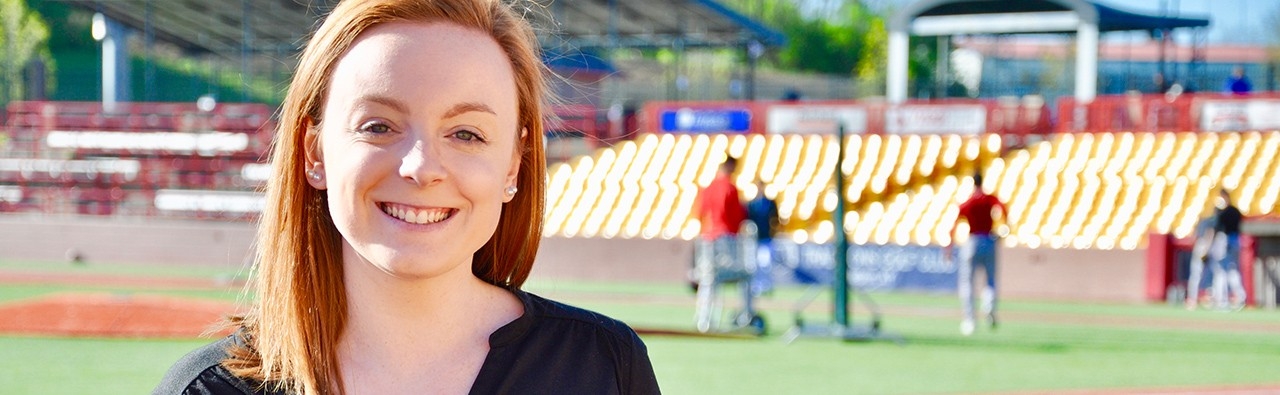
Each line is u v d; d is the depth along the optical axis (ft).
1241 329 49.85
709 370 35.83
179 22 105.81
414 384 6.81
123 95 103.24
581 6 96.02
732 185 45.60
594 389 6.88
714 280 45.37
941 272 68.90
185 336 40.68
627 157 82.38
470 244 6.58
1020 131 77.71
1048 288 68.95
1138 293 66.69
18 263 82.33
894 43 98.48
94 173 90.33
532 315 6.97
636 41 106.63
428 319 6.84
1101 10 95.30
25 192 90.68
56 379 32.45
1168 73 139.13
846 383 33.63
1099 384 33.91
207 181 89.56
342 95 6.51
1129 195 71.92
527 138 7.33
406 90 6.38
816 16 232.32
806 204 76.13
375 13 6.54
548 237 77.30
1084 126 77.15
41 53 150.30
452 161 6.44
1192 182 71.82
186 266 82.12
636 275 75.51
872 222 73.97
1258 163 72.23
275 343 6.83
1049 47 195.31
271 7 99.40
